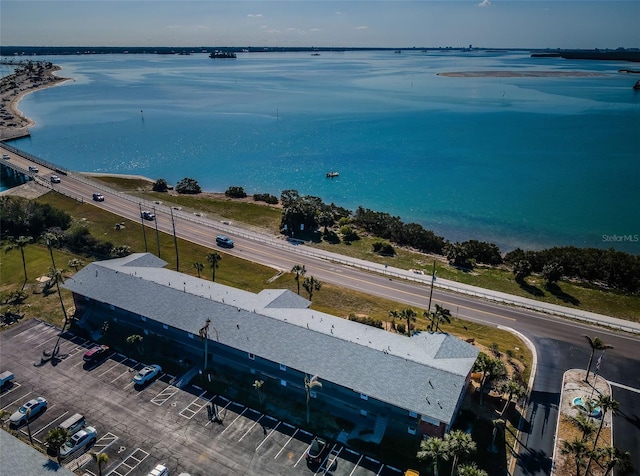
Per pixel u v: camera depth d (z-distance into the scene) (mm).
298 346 62500
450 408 51969
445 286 94312
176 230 122000
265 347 63125
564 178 181875
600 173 186625
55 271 82500
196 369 66812
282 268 101312
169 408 59562
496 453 52938
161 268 86938
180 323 69125
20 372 66438
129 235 117250
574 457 52500
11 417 56688
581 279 101750
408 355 59500
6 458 47531
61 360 69062
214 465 51125
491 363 59188
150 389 63031
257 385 59062
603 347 62625
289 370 61906
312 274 98500
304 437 55094
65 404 60312
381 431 54906
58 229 114312
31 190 148250
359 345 61156
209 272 98438
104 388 63250
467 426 56469
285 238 120438
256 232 124312
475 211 153375
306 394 61031
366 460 51812
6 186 169125
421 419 53625
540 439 55062
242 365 65188
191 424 56969
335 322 68438
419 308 84625
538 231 138625
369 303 86125
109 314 77750
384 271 101125
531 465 51531
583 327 79312
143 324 74188
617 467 50906
